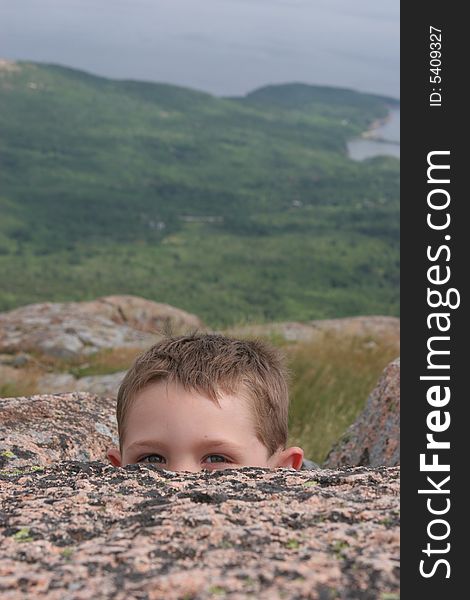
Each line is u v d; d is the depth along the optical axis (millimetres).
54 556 1473
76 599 1246
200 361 2566
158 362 2551
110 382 14578
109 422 4297
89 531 1626
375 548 1450
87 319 21312
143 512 1729
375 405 5332
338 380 12844
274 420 2658
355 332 19266
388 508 1697
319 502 1755
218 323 19484
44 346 18391
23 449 3711
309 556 1408
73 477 2104
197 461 2469
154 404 2502
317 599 1231
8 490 1995
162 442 2467
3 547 1532
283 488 1911
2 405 4191
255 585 1269
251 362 2648
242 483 1975
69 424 4113
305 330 19406
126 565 1386
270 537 1510
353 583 1288
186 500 1808
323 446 9281
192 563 1392
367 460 5102
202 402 2477
